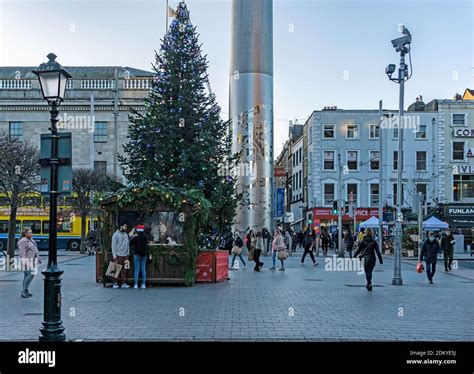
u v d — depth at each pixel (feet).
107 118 151.23
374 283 61.26
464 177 174.70
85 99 151.53
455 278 70.08
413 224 130.52
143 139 71.56
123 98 151.02
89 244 118.93
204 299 46.29
